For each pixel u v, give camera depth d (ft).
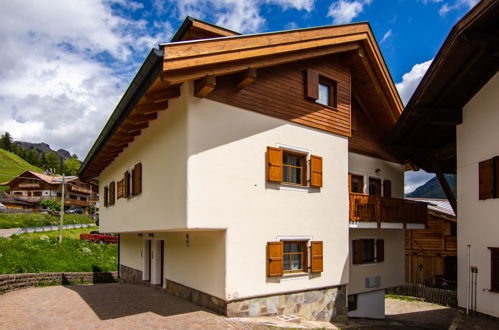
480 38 26.11
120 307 27.84
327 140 33.27
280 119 29.63
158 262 40.11
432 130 40.14
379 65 36.35
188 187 23.38
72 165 350.02
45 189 201.05
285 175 30.22
